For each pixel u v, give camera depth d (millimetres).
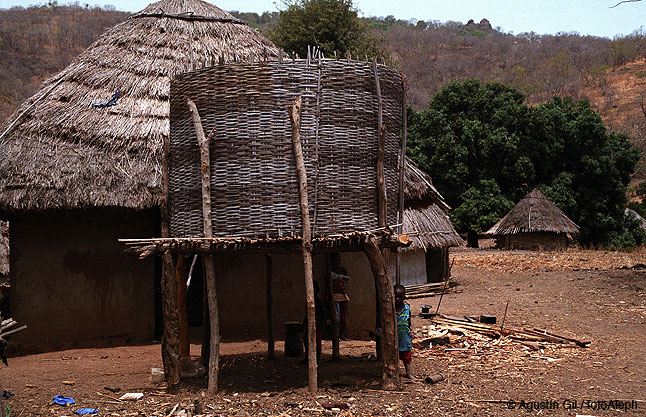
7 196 9445
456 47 112500
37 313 10188
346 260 11219
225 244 6617
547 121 32938
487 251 28516
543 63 99875
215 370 6871
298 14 30281
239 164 6773
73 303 10383
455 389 7035
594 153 33844
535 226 28938
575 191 33438
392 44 110250
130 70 11945
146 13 13289
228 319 10883
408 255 17031
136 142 10672
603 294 14883
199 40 12914
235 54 12945
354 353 9508
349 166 6977
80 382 7582
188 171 7148
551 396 6715
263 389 7172
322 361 8867
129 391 7105
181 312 7754
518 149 33031
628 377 7652
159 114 11305
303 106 6812
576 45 111812
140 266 10719
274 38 30469
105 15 94375
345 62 7008
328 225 6820
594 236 33688
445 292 16422
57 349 9977
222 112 6844
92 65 11922
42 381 7656
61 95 11195
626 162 34281
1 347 6949
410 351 7574
